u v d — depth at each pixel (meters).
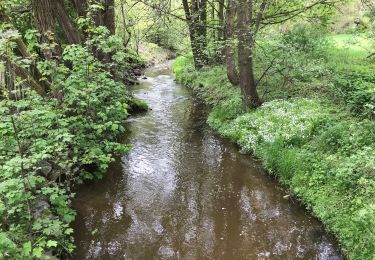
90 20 11.16
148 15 15.95
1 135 7.30
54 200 7.18
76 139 9.52
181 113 17.48
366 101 10.87
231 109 14.95
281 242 7.62
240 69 14.16
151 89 23.64
